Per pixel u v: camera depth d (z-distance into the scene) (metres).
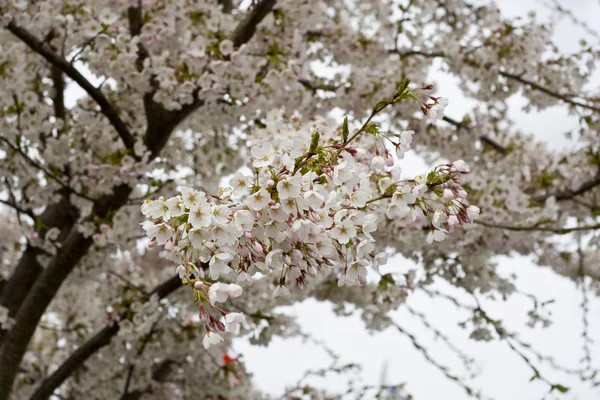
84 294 7.25
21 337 4.64
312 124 3.29
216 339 1.66
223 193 1.91
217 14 4.91
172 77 4.38
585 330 4.86
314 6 4.73
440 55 5.37
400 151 2.03
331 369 5.80
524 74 5.34
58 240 5.35
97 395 6.03
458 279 4.85
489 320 4.39
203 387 6.07
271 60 4.48
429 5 5.36
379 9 5.69
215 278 1.80
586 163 5.28
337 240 1.98
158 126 4.82
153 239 1.83
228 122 4.86
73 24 4.46
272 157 1.92
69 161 5.04
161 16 4.89
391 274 3.46
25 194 5.20
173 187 4.88
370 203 2.43
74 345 5.89
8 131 4.43
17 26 4.11
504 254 5.13
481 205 4.64
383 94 5.07
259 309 5.16
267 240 1.88
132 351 5.56
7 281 5.33
